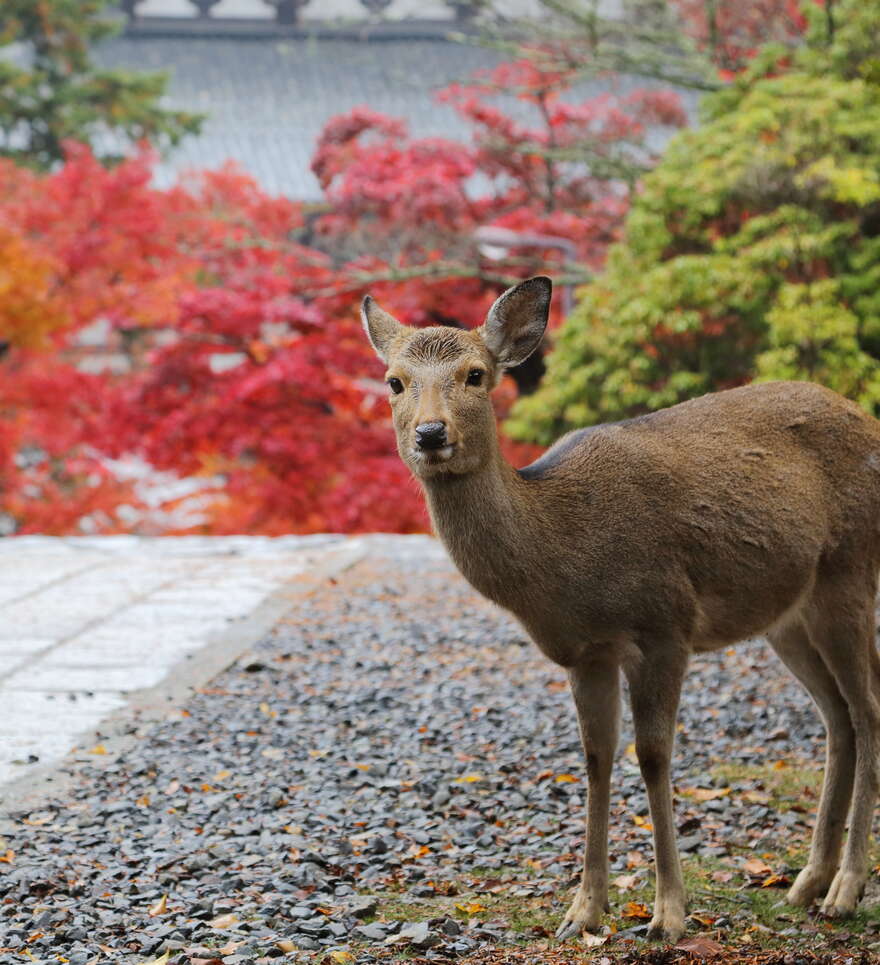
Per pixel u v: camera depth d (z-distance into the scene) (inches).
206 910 201.8
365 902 204.8
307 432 591.2
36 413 671.1
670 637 192.4
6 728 298.0
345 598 431.2
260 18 1544.0
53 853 226.5
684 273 424.8
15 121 1108.5
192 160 1269.7
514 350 193.9
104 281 711.1
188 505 764.0
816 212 425.7
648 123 689.0
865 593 208.4
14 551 523.8
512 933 195.3
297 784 264.2
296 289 620.1
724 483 197.9
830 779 209.3
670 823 193.0
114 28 1143.0
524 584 190.7
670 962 180.5
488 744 288.4
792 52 504.4
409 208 617.6
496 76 691.4
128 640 378.0
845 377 401.7
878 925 195.2
